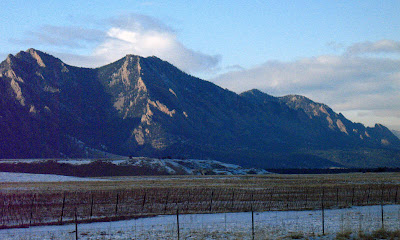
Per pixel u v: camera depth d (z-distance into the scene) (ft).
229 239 109.09
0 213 163.63
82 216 156.87
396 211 163.22
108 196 219.41
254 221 139.74
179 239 110.01
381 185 285.64
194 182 362.74
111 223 139.95
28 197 215.92
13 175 452.76
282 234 115.34
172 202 195.52
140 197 215.10
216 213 161.79
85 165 652.89
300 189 257.34
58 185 327.06
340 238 107.24
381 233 111.55
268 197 212.43
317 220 140.77
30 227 134.82
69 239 113.80
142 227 130.31
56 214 161.58
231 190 249.96
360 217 145.48
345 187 268.82
